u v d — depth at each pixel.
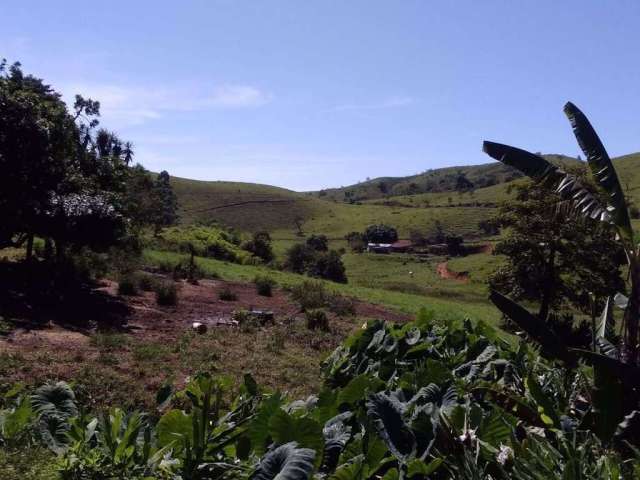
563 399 5.45
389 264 83.19
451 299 48.59
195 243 40.97
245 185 160.38
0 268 18.91
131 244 28.59
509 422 4.70
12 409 5.24
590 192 5.49
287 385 11.22
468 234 104.31
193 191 145.62
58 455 4.07
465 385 5.57
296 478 3.14
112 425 4.06
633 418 4.49
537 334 5.29
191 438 4.14
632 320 5.08
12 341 11.74
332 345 15.32
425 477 3.89
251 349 13.80
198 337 14.43
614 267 24.47
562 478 3.46
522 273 26.19
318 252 49.81
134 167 43.03
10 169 16.98
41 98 19.89
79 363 10.80
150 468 3.81
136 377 10.52
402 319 22.81
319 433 3.79
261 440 4.04
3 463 3.96
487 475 3.90
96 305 16.48
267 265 45.34
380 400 4.32
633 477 3.66
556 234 24.83
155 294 19.89
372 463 3.90
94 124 35.47
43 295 16.27
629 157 130.12
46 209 17.50
